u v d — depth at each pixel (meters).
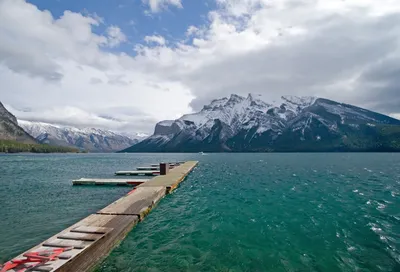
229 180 42.06
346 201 25.02
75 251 10.97
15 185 37.38
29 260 10.16
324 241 14.59
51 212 22.03
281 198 26.72
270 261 12.16
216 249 13.57
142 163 98.31
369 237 15.18
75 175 51.75
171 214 20.36
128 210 18.72
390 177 45.94
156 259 12.49
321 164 85.38
